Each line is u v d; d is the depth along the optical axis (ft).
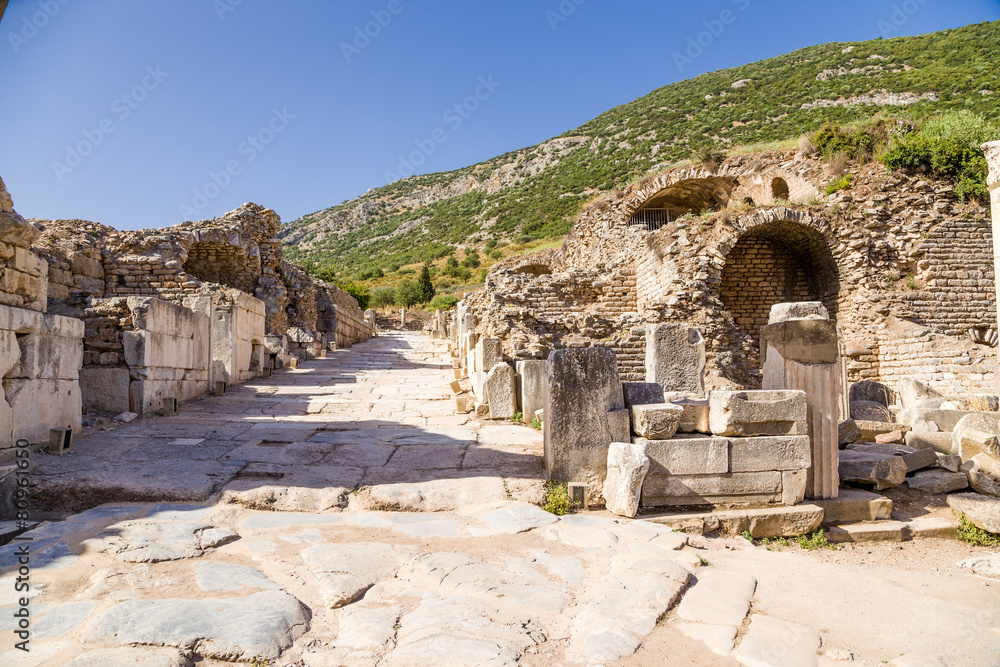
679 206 91.20
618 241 83.35
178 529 13.44
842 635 10.35
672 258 55.26
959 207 56.13
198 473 17.52
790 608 11.43
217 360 37.40
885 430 24.53
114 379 26.23
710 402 17.61
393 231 311.27
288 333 55.93
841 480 19.30
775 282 63.21
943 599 12.41
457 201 317.63
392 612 10.00
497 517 15.31
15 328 18.40
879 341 53.62
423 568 11.84
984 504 17.30
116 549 12.12
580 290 63.77
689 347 24.53
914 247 55.52
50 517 14.99
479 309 51.70
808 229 58.23
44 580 10.66
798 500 17.08
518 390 29.89
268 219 61.16
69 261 45.29
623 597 10.68
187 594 10.27
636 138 214.69
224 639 8.66
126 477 16.74
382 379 42.70
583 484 16.87
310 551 12.67
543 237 201.57
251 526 14.39
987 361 47.37
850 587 12.84
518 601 10.53
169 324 28.96
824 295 61.11
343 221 350.23
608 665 8.61
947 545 16.85
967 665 9.38
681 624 10.09
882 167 58.80
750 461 16.85
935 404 27.48
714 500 16.74
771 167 74.43
